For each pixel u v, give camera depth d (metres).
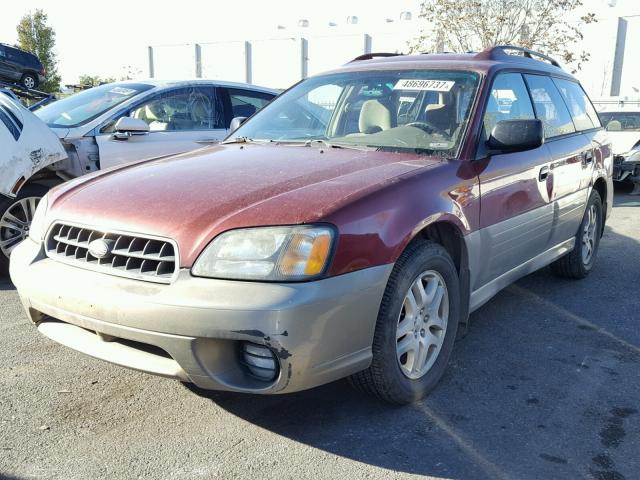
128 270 2.77
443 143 3.63
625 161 11.11
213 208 2.78
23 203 5.48
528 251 4.24
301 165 3.32
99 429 2.99
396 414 3.16
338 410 3.20
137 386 3.43
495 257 3.76
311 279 2.59
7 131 5.15
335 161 3.38
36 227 3.29
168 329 2.58
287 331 2.51
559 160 4.50
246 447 2.86
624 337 4.25
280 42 37.47
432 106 3.86
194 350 2.58
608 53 27.34
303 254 2.59
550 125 4.68
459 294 3.44
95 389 3.39
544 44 18.95
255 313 2.49
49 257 3.09
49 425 3.02
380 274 2.80
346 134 3.99
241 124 4.55
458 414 3.17
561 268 5.40
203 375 2.63
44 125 5.46
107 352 2.88
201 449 2.84
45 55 30.30
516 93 4.25
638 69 26.98
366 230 2.77
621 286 5.42
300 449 2.85
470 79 3.94
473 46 19.28
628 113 12.68
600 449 2.87
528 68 4.59
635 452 2.85
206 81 7.15
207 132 6.91
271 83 38.38
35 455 2.77
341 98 4.21
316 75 4.64
